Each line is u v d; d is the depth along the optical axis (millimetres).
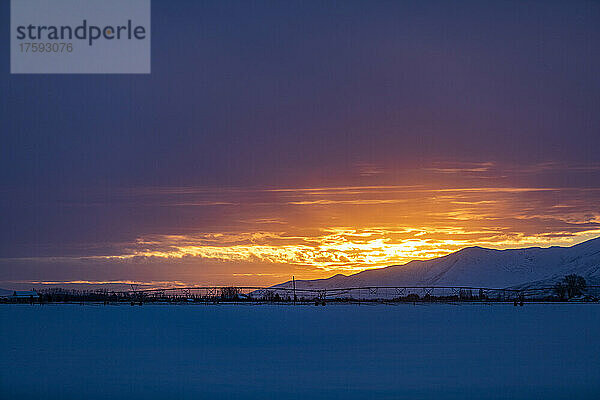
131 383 42094
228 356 54719
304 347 61062
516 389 39438
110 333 76250
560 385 40625
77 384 41656
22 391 39688
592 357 52500
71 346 62281
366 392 38812
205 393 38812
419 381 42250
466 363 49688
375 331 77812
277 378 43656
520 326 83688
